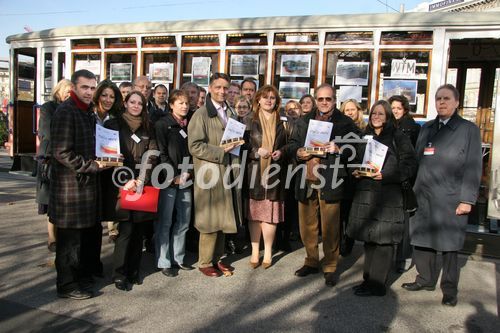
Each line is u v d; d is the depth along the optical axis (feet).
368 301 13.10
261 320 11.65
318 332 11.06
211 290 13.60
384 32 18.99
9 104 31.53
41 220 21.07
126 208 12.76
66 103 11.95
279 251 17.99
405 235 15.66
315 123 13.64
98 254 14.11
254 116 15.23
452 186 12.92
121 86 17.48
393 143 13.08
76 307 12.02
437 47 18.43
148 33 22.98
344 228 17.43
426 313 12.39
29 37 28.58
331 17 19.60
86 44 25.17
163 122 14.30
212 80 14.51
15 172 32.04
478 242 19.30
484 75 24.99
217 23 21.39
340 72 19.56
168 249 14.82
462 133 12.85
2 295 12.61
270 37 20.49
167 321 11.42
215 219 14.40
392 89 18.97
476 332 11.32
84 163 11.74
